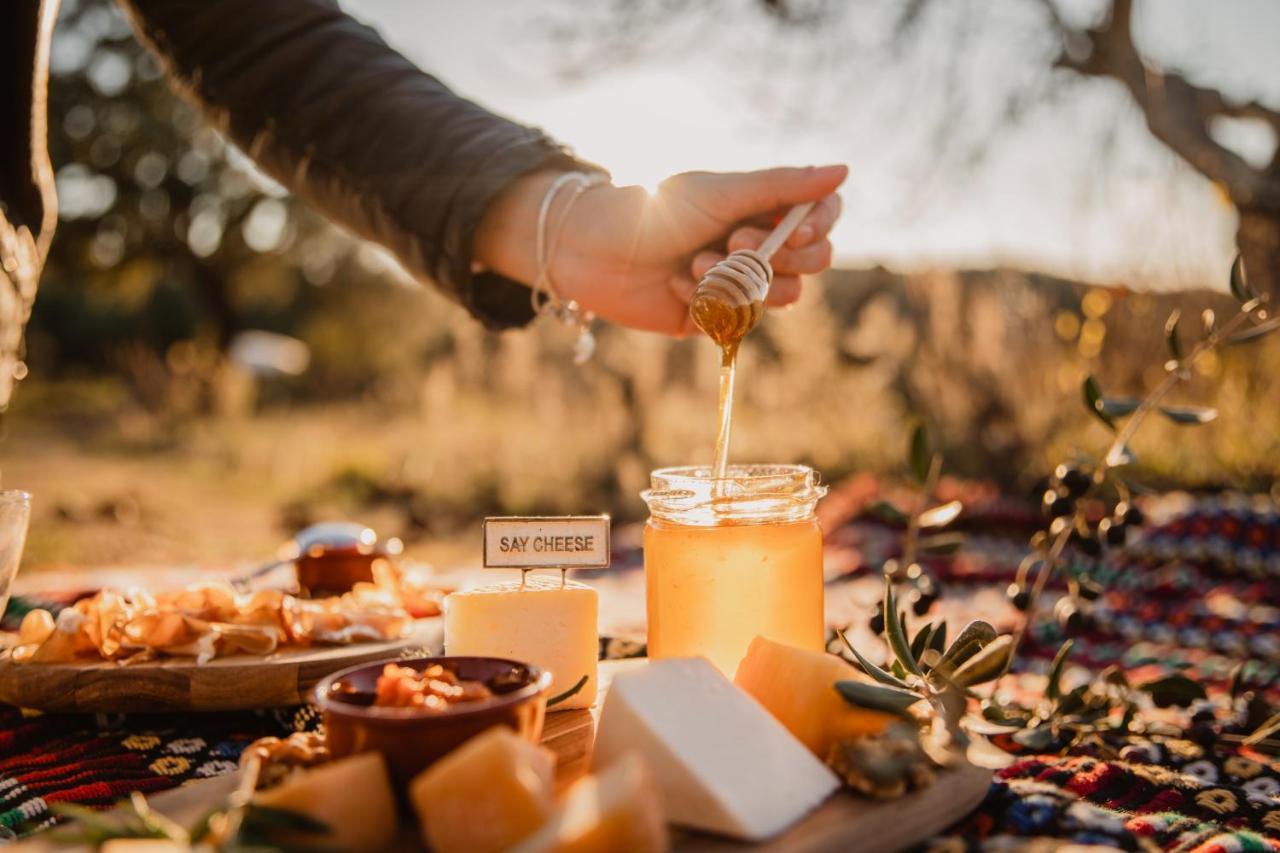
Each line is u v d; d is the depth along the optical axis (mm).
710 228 1535
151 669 1268
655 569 1190
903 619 1288
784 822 860
